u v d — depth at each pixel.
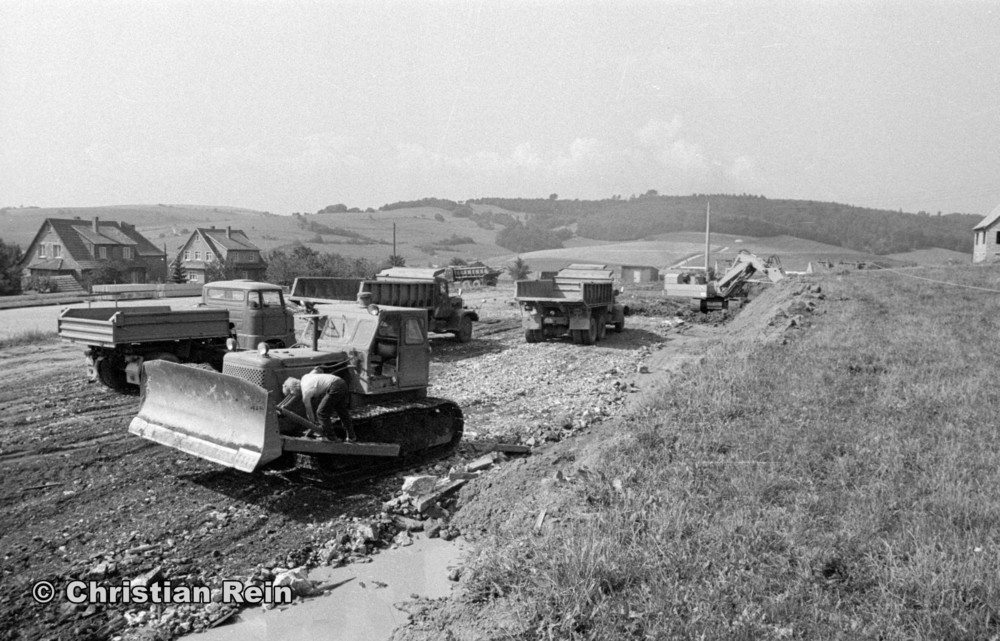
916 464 7.76
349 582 6.56
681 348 21.25
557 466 8.57
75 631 5.53
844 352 14.27
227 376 8.04
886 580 5.32
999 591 5.01
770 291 33.34
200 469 9.37
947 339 15.76
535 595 5.46
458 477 9.01
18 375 16.31
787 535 6.04
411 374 10.24
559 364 18.48
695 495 7.02
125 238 72.25
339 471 8.87
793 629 4.80
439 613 5.75
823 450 8.25
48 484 8.68
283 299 17.25
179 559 6.77
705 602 5.08
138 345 14.11
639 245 134.88
